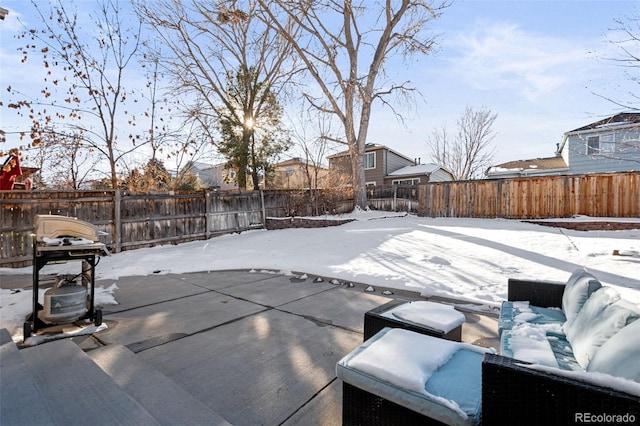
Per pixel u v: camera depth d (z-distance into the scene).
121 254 7.33
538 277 4.54
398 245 7.14
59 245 2.97
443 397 1.29
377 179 22.95
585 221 7.80
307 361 2.50
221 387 2.14
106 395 1.80
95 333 3.02
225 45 14.05
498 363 1.16
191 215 9.09
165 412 1.81
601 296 1.82
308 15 12.57
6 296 4.11
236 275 5.56
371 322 2.34
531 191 9.22
